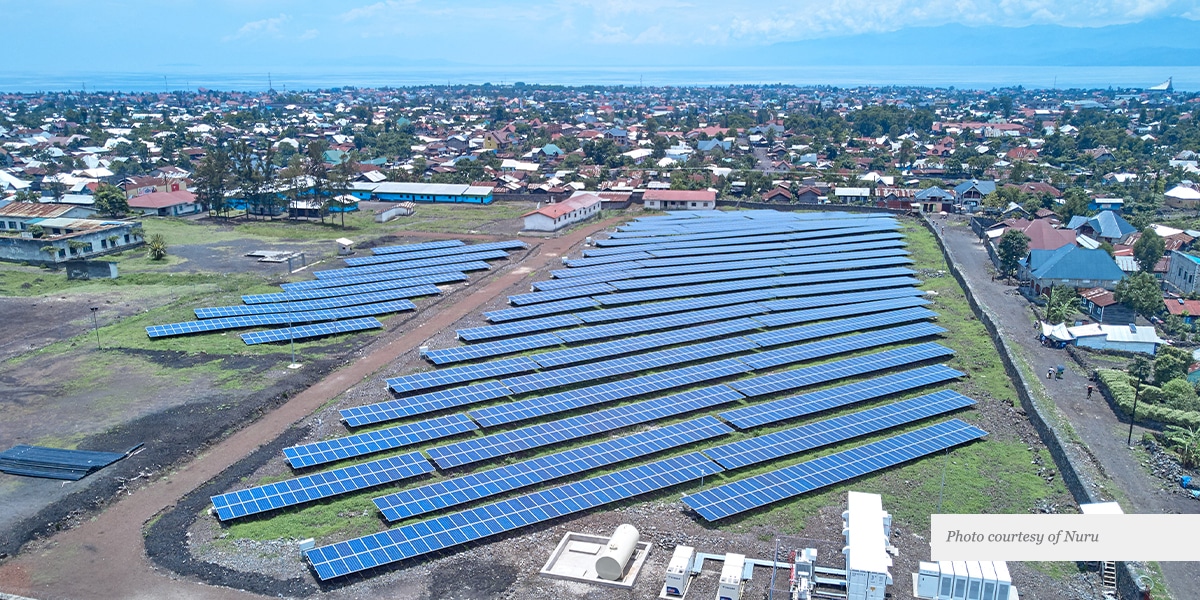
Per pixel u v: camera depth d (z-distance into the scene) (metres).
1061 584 51.06
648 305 108.94
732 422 72.31
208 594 48.91
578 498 58.81
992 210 176.38
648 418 72.62
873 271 128.62
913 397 79.38
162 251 137.00
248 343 91.00
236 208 184.62
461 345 93.06
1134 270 125.94
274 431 70.81
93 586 49.62
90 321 99.75
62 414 72.50
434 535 53.69
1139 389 78.75
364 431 70.44
